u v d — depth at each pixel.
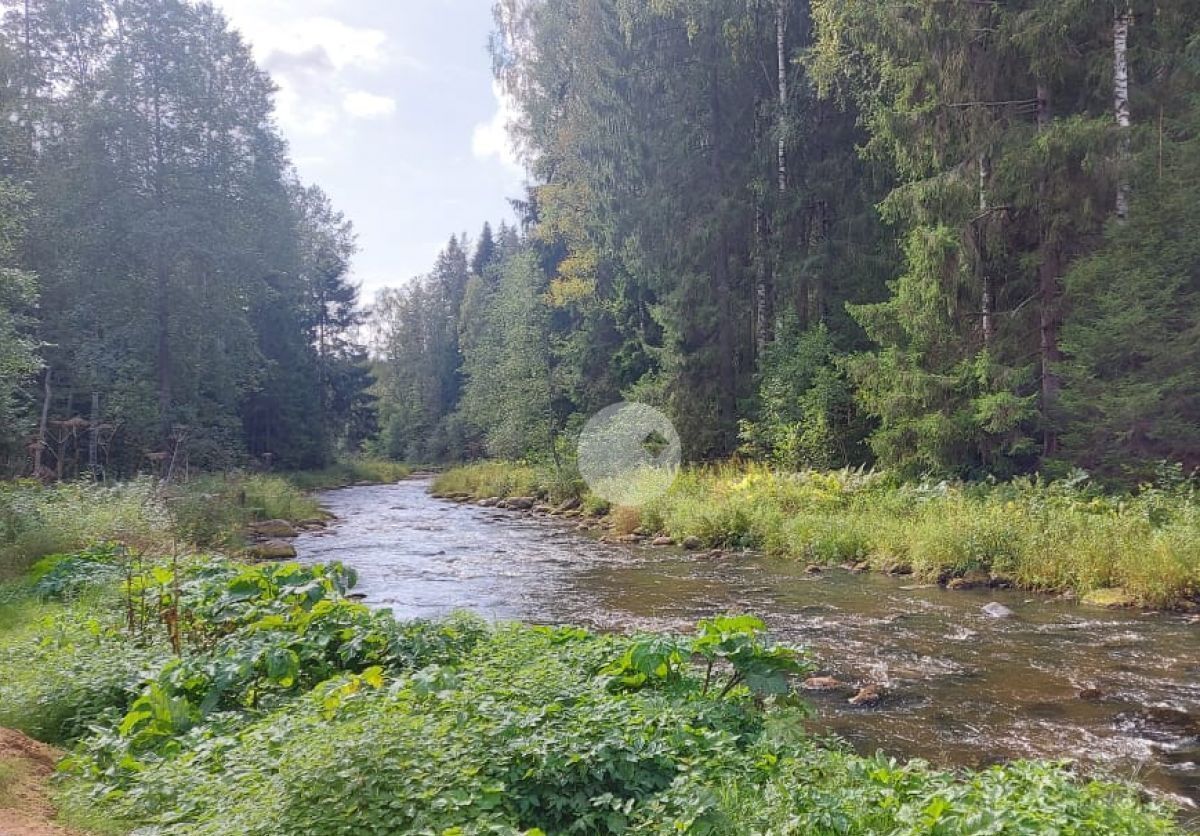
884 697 7.52
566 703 5.36
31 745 5.23
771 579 13.73
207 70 34.69
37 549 12.07
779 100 24.34
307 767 3.95
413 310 84.62
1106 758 6.04
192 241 30.09
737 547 17.14
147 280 29.94
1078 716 6.96
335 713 4.91
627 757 4.53
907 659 8.76
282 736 4.62
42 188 27.16
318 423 49.62
